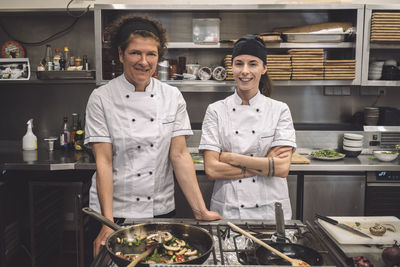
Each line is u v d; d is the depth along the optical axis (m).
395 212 3.04
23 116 3.79
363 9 3.20
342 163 3.01
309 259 1.10
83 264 2.93
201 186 3.05
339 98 3.72
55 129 3.79
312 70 3.23
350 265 1.24
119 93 1.63
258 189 1.91
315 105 3.74
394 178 3.00
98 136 1.62
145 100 1.64
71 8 3.43
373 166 2.95
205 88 3.40
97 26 3.25
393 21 3.16
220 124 1.99
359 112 3.61
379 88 3.68
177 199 3.09
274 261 1.10
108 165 1.63
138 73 1.47
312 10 3.54
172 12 3.64
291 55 3.23
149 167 1.66
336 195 3.03
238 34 3.66
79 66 3.43
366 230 1.41
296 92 3.72
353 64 3.22
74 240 3.45
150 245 1.15
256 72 1.84
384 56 3.68
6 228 3.15
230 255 1.14
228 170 1.91
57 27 3.69
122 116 1.63
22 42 3.70
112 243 1.14
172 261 1.07
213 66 3.63
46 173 3.03
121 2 3.53
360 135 3.23
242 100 1.97
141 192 1.67
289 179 3.04
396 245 1.25
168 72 3.38
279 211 1.23
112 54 1.57
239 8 3.24
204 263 1.09
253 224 1.37
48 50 3.52
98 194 1.59
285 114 1.95
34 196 2.91
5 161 2.97
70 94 3.76
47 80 3.43
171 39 3.69
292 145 1.91
